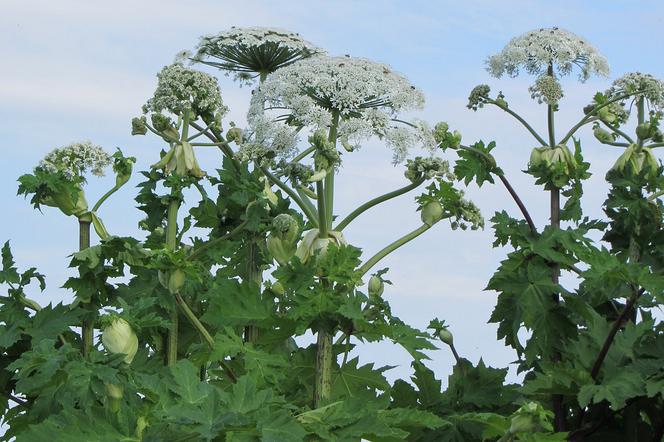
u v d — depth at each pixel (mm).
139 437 5059
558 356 6031
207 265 6664
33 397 6027
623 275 5664
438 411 6152
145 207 6422
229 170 6363
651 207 6258
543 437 5133
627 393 5660
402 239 5684
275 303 5703
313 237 5621
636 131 6277
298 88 5574
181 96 6098
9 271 6027
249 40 6133
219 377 5980
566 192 6176
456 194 5715
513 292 6035
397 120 5648
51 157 6082
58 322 5961
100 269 5984
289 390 5758
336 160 5488
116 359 5438
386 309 5586
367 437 5258
